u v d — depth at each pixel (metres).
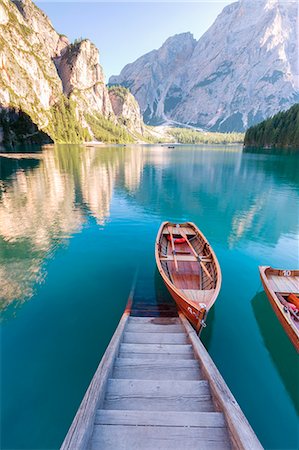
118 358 5.68
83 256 13.20
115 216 20.02
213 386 4.44
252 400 6.19
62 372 6.66
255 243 15.34
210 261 10.56
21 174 37.25
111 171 43.56
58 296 9.84
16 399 5.98
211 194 28.38
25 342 7.61
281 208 23.08
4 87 107.00
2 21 138.88
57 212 20.55
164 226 14.74
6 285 10.55
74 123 167.25
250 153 87.50
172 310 9.02
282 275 10.02
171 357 5.95
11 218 18.91
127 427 3.70
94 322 8.45
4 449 5.16
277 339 7.96
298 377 6.81
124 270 11.86
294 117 89.12
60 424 5.51
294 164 54.62
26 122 112.56
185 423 3.78
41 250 13.84
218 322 8.66
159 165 53.84
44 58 176.50
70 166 47.84
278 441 5.42
